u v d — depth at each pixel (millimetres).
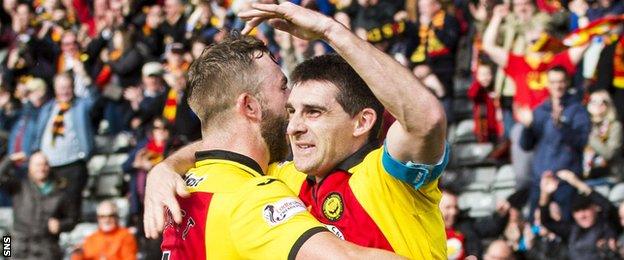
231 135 5184
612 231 12109
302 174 5648
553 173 12734
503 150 14508
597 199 12164
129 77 18156
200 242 4992
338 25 4766
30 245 15336
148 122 16859
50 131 17359
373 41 15711
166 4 18469
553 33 14641
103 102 18234
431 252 5160
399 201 5059
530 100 13891
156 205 4977
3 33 21234
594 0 14930
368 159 5180
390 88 4672
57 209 15445
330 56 5289
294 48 15211
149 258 13656
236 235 4859
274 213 4812
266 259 4770
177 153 5445
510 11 14664
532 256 12500
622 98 13477
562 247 12250
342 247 4641
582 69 13820
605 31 13750
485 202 14539
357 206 5117
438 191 5188
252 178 5043
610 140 13125
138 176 16094
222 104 5172
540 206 12578
